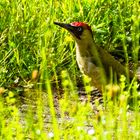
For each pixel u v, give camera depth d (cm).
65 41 1468
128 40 1569
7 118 1172
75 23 1349
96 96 1402
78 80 1456
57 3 1565
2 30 1495
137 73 1502
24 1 1542
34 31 1491
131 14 1619
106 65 1341
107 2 1600
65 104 995
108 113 1022
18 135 956
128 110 1234
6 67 1436
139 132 962
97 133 954
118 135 968
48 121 1234
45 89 1409
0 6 1516
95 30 1526
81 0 1602
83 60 1337
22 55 1466
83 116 974
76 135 961
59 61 1463
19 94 1381
